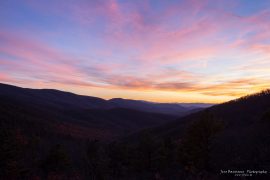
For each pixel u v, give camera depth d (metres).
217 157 15.52
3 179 18.05
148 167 22.17
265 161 12.52
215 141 17.19
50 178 18.66
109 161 25.84
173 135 46.81
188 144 17.30
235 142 18.31
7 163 18.38
